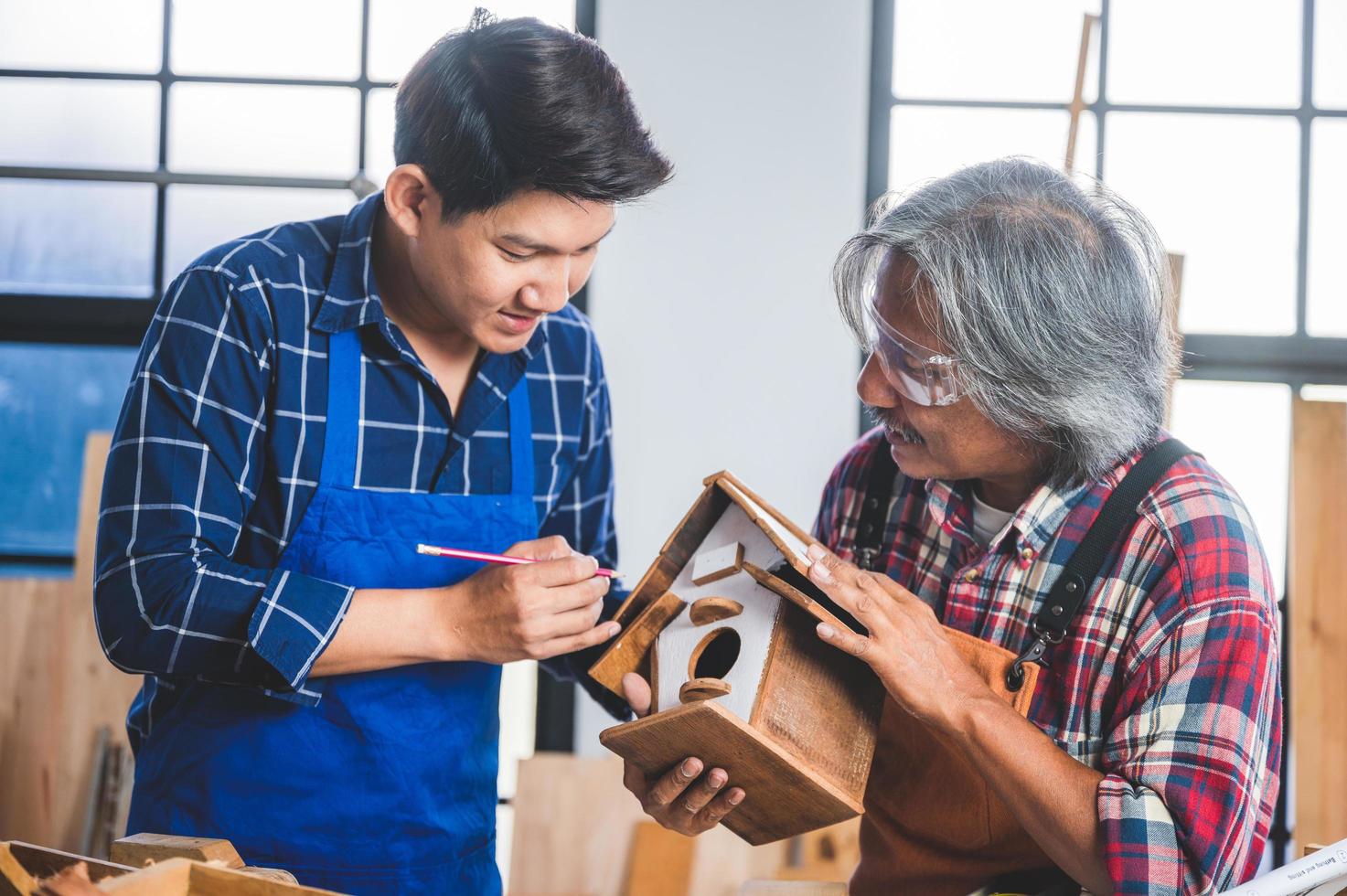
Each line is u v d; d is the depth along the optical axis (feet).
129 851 3.47
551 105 3.52
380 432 4.36
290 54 8.93
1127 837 3.41
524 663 8.76
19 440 8.94
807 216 8.44
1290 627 7.61
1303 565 7.63
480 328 4.00
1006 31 8.73
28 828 7.96
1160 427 4.00
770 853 7.66
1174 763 3.48
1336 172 8.68
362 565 4.31
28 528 8.93
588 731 8.58
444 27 8.89
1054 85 8.73
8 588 8.10
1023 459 3.96
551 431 4.75
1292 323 8.71
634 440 8.46
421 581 4.39
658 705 4.00
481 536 4.50
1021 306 3.60
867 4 8.46
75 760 8.00
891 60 8.72
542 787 7.86
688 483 8.46
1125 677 3.77
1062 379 3.65
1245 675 3.52
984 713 3.60
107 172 7.82
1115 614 3.84
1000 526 4.25
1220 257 8.75
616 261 8.46
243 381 4.10
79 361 8.93
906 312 3.71
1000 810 4.02
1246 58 8.70
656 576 4.25
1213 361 8.68
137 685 8.08
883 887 4.35
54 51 8.95
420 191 3.81
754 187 8.44
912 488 4.50
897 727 4.14
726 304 8.45
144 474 3.99
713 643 4.25
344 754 4.26
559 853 7.75
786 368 8.43
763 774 3.67
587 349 4.91
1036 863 4.08
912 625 3.63
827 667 3.86
